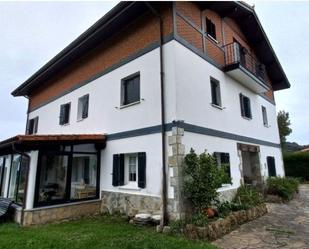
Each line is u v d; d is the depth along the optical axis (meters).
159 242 4.61
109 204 7.89
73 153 7.78
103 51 9.61
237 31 11.47
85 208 7.69
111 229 5.75
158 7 7.57
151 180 6.70
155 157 6.71
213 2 8.65
